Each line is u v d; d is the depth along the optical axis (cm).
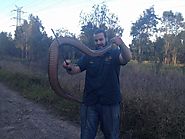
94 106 480
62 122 1034
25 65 3697
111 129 480
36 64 3406
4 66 4031
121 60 472
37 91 1691
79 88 1275
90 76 479
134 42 3834
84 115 488
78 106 1096
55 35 462
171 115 771
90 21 2295
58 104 1272
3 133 888
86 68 481
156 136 750
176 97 971
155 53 3316
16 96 1744
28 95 1666
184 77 1498
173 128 744
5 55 5812
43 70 2914
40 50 3766
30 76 2277
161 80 1333
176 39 3928
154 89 1095
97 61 476
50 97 1403
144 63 2998
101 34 486
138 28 4003
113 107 477
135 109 838
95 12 2316
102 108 477
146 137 775
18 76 2509
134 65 2541
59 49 461
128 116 841
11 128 943
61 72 1781
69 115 1100
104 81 474
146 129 781
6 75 2897
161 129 748
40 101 1448
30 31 4575
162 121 758
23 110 1252
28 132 902
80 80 1447
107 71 475
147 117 799
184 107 833
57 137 859
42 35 3988
